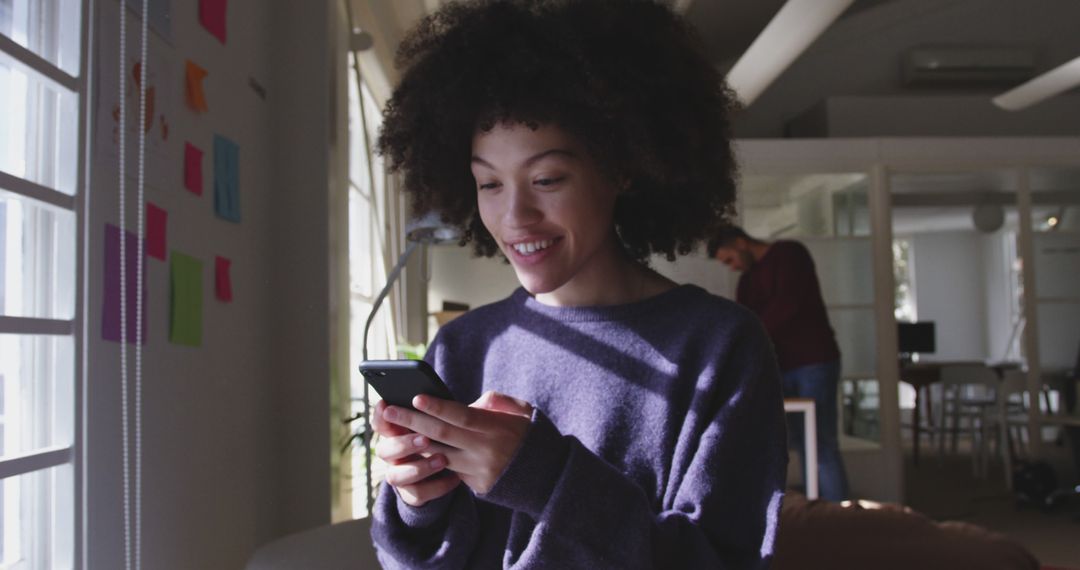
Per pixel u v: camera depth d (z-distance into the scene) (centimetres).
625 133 81
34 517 112
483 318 93
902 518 139
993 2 716
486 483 64
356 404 340
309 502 219
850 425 547
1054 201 592
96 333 118
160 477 141
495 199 78
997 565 127
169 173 148
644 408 78
